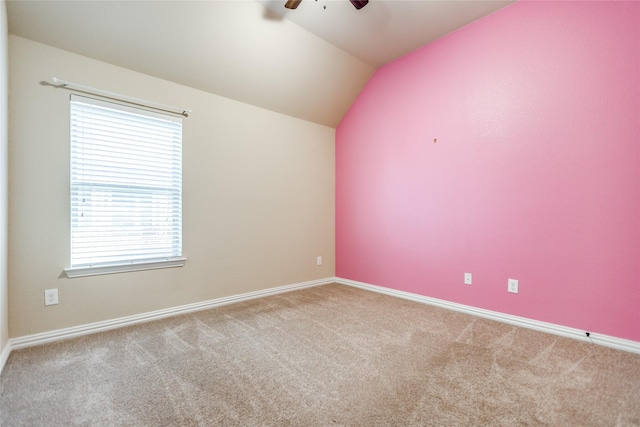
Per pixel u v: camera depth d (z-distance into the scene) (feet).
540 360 5.98
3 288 5.76
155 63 8.01
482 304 8.66
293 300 10.37
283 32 8.91
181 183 8.80
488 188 8.49
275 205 11.19
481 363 5.87
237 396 4.79
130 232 7.97
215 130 9.52
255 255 10.62
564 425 4.11
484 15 8.52
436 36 9.53
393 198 11.03
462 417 4.28
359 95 12.25
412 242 10.42
